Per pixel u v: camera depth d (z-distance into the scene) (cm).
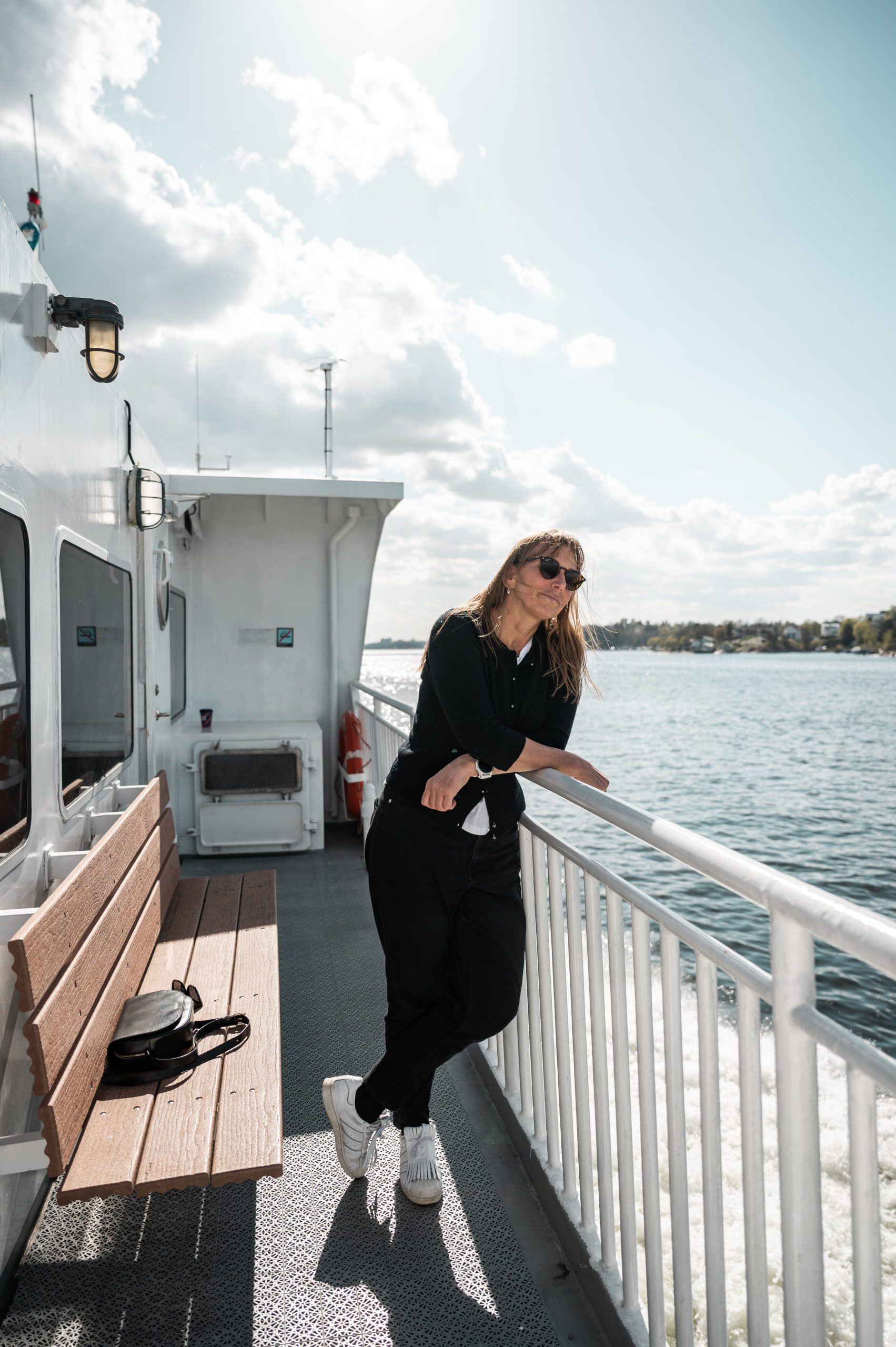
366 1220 220
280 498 675
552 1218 216
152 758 437
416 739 206
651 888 1295
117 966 219
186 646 666
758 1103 112
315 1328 183
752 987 108
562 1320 186
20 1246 204
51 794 230
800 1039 98
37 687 215
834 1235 258
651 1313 156
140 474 378
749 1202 114
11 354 191
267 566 685
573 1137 209
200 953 271
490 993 204
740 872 108
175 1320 185
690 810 2311
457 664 188
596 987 180
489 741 183
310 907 485
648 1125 154
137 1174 156
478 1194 231
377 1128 236
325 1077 296
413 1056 210
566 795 172
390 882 205
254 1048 208
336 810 691
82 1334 181
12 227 191
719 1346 130
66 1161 156
